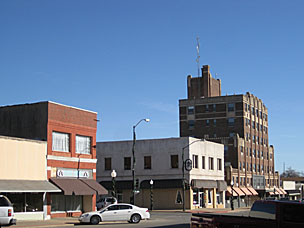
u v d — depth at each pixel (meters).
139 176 64.69
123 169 65.69
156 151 64.38
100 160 67.06
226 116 95.94
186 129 99.06
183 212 55.97
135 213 35.72
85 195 43.03
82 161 42.38
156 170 63.91
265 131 107.56
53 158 38.97
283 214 16.80
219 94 109.75
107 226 32.34
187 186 61.09
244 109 95.50
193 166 63.59
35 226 31.20
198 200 64.88
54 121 39.62
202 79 104.88
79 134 42.44
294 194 123.50
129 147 65.81
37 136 39.16
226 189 72.69
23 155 36.09
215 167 70.19
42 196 37.72
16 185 34.19
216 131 96.31
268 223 16.48
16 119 40.34
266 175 104.62
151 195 59.78
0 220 26.70
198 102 98.88
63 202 40.69
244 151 92.94
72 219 37.88
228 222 16.11
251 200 93.12
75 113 42.22
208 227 16.41
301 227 16.47
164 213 53.41
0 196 27.19
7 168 34.62
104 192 42.41
